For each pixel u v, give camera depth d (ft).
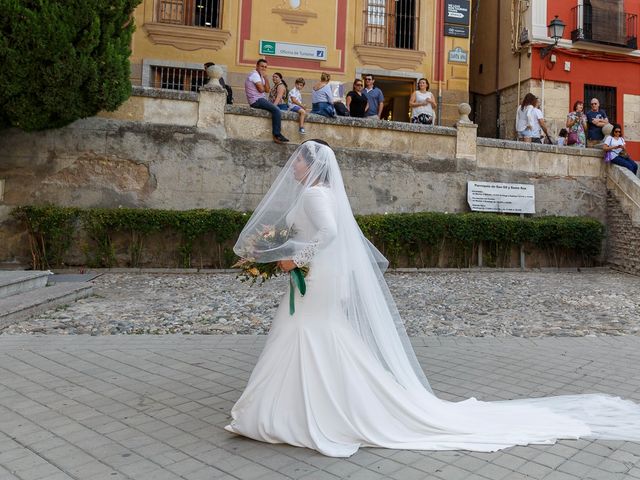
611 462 10.55
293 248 11.00
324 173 11.58
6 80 31.22
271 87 46.78
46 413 12.84
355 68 56.29
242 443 11.23
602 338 21.93
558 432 11.82
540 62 59.31
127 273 35.35
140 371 16.30
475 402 13.25
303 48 54.90
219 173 38.40
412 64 57.47
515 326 24.09
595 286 35.86
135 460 10.40
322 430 11.00
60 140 36.14
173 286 31.45
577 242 43.83
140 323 22.74
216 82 38.63
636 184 43.42
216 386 15.01
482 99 69.00
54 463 10.24
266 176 39.11
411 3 58.34
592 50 60.34
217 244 37.19
